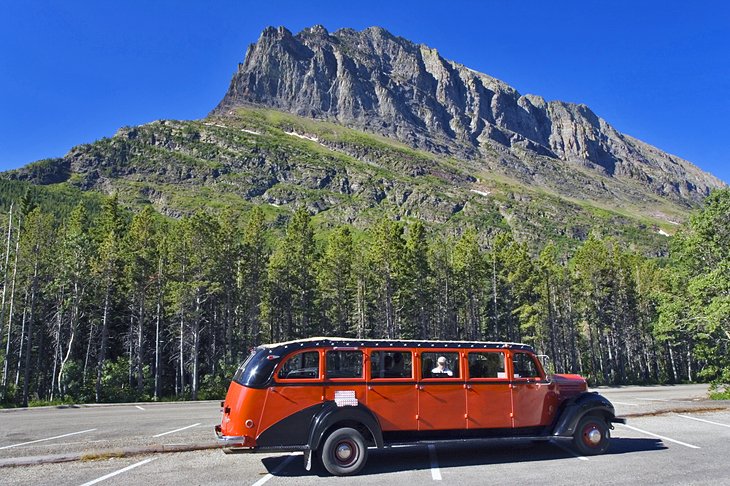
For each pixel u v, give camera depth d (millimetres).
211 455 10906
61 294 44812
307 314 56969
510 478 8664
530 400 10898
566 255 186500
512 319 65875
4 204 142875
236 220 50031
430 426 10062
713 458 10109
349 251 56406
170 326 50344
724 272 27031
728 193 30062
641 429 13930
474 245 59938
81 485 8438
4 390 36531
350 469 9086
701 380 68875
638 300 67312
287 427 9203
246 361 9875
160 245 46000
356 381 9742
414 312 61719
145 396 40750
